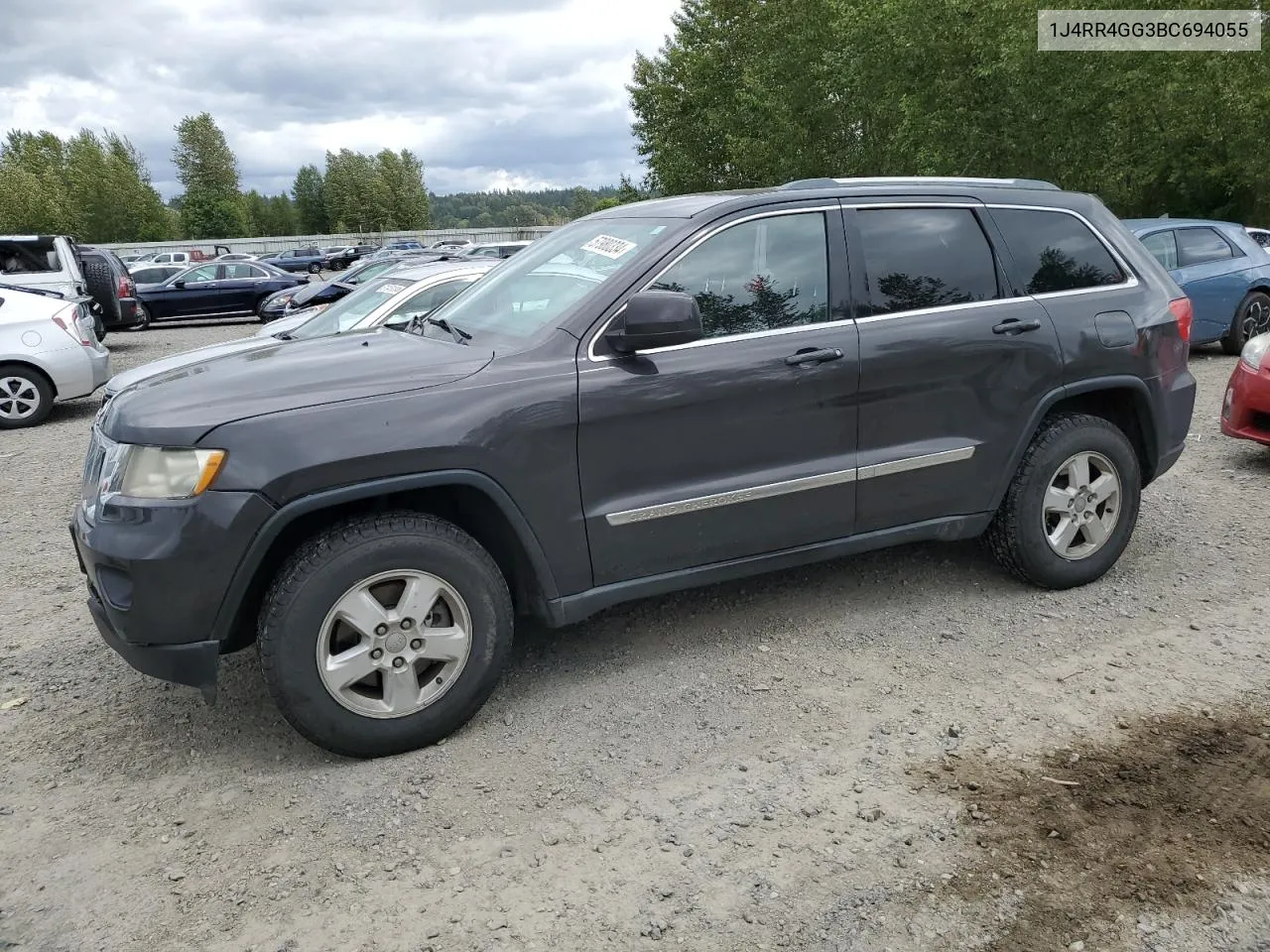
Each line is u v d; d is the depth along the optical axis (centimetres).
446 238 7750
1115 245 463
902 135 1953
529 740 342
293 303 1354
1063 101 1733
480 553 337
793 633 420
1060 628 415
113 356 1703
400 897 264
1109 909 250
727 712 356
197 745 348
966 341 409
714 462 369
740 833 286
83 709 379
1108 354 442
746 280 380
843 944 241
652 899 260
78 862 285
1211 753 317
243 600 315
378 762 332
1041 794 298
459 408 327
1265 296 1121
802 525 390
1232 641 397
